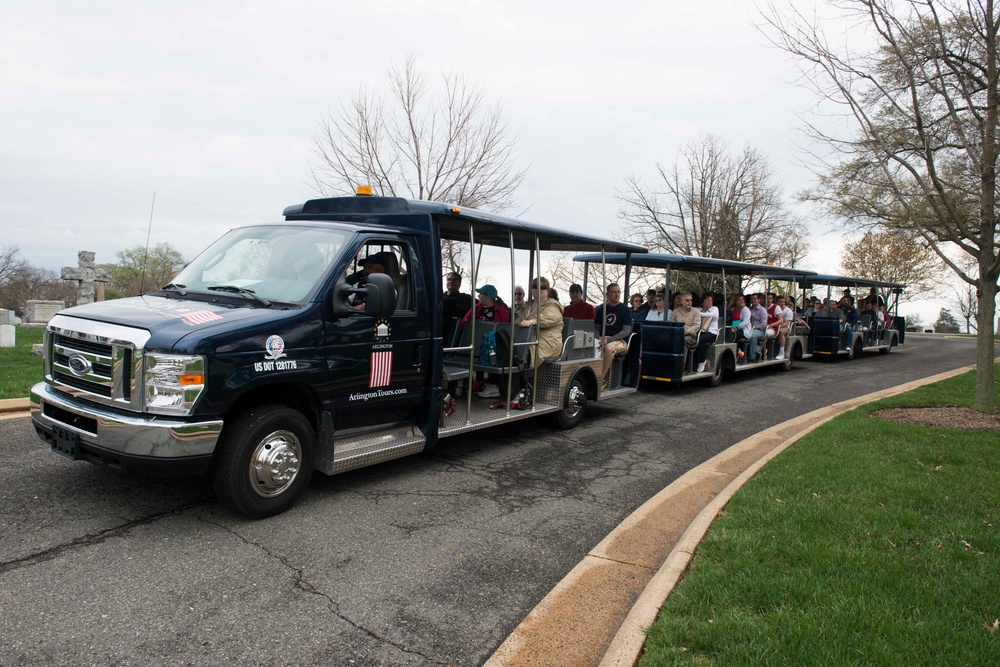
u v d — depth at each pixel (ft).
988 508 16.63
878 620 10.83
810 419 31.83
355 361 17.78
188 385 14.21
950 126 27.81
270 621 11.44
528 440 26.18
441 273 20.72
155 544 14.17
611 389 32.07
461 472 21.21
